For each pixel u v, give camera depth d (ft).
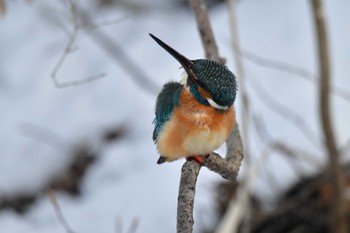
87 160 52.70
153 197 50.67
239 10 56.39
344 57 51.93
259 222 49.62
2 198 51.60
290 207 48.78
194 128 29.99
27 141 53.42
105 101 54.65
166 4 58.39
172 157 31.71
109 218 49.90
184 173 29.66
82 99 54.80
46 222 49.96
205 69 30.53
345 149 48.42
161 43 31.01
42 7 57.11
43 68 56.03
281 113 50.29
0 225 49.96
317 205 49.44
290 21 54.80
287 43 53.47
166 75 54.44
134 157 52.49
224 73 30.55
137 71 55.06
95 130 53.72
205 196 49.32
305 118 49.96
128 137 53.36
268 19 55.31
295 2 56.13
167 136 30.81
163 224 49.34
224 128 30.40
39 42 56.95
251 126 48.70
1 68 56.39
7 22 57.98
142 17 57.31
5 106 54.90
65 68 55.62
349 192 47.26
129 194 50.93
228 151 31.96
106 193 51.26
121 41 55.98
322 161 47.78
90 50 56.13
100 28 56.08
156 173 51.70
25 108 54.70
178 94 30.94
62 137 53.57
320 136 49.16
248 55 52.70
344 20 54.19
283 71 52.08
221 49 53.11
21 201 51.70
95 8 57.41
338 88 50.49
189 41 55.06
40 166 52.60
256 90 51.21
